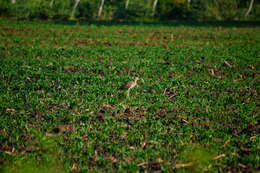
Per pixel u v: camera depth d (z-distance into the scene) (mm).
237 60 71750
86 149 33219
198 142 34906
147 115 41500
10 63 67062
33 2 177500
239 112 42906
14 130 36938
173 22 158875
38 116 40969
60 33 110750
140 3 192000
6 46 85812
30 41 94062
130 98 47125
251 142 35125
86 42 94250
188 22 160000
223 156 32344
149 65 66250
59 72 60875
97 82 54562
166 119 40375
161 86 52562
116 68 63219
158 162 31312
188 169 30219
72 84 53750
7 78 56750
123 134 36656
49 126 38062
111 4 187750
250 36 110062
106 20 160750
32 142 34656
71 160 31500
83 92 49062
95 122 39281
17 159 31406
